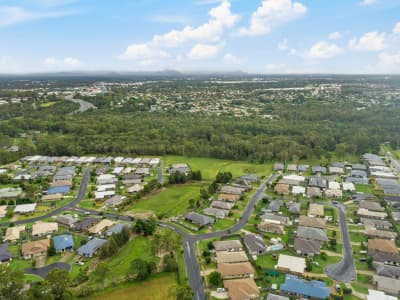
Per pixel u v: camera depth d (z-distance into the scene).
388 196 165.62
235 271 101.19
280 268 104.12
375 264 104.94
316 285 93.94
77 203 162.50
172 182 190.50
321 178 193.12
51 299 84.62
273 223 134.38
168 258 105.25
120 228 130.88
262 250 115.31
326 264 107.81
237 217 144.88
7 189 175.12
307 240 119.44
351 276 101.12
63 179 193.50
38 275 102.19
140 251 117.00
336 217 144.50
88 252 112.94
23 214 148.88
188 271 103.94
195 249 117.75
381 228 133.38
